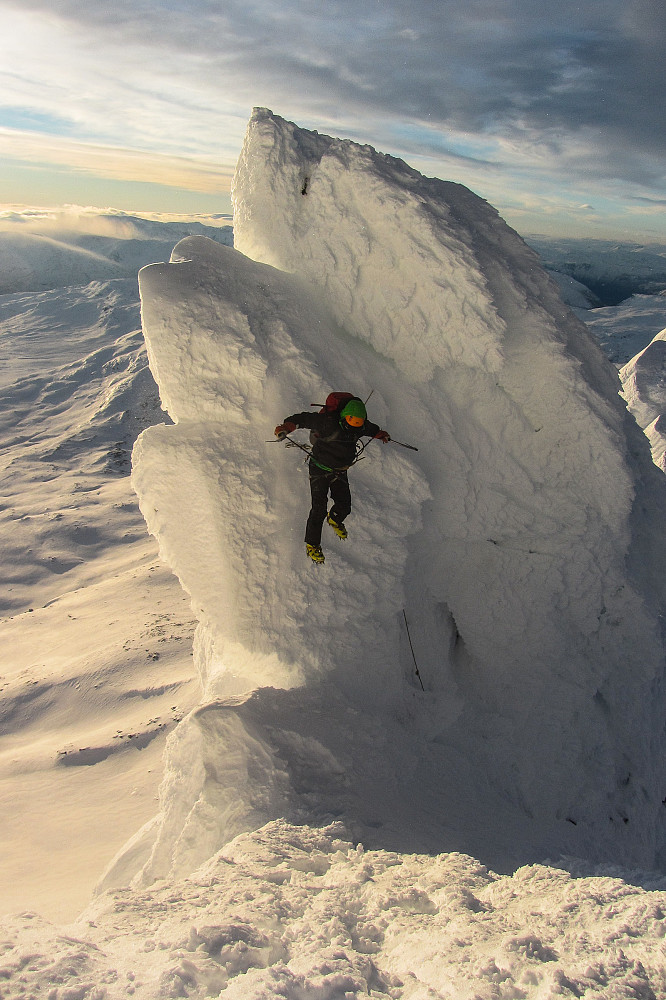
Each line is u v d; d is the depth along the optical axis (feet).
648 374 97.60
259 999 6.10
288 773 15.28
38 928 8.77
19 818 54.65
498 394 22.59
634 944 7.36
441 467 21.67
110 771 60.54
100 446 355.36
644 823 24.67
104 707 76.02
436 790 18.52
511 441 22.97
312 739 16.37
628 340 581.53
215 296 19.17
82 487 288.51
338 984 6.73
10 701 83.56
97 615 123.24
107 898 11.50
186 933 7.89
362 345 21.90
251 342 18.94
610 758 24.09
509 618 23.80
